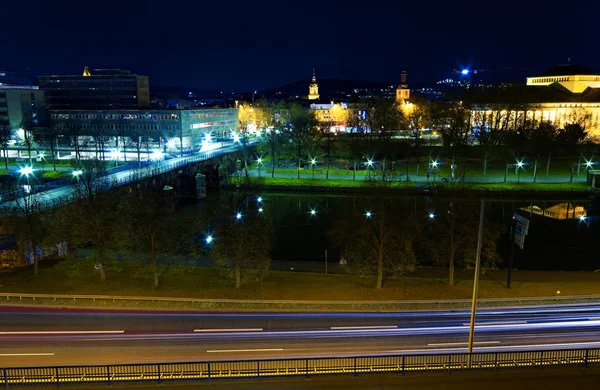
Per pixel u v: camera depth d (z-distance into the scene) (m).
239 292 56.69
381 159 165.88
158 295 55.34
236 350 41.41
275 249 84.75
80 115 197.12
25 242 66.38
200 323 47.28
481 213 31.80
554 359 33.31
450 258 60.38
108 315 49.16
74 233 60.69
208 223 87.06
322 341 43.19
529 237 92.81
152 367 36.53
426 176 148.25
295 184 140.25
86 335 44.44
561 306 52.16
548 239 91.69
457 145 173.12
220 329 45.84
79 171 104.38
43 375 31.95
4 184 118.56
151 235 58.72
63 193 92.25
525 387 29.41
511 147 161.50
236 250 58.62
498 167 162.50
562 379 30.33
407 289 58.34
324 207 120.50
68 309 50.72
